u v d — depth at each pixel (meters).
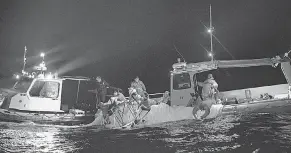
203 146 6.62
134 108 11.27
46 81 12.27
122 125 11.02
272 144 6.44
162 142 7.29
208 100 11.04
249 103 10.88
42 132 9.52
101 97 12.61
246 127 8.59
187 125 9.81
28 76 12.91
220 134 7.85
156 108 11.34
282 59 11.64
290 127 8.27
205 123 9.92
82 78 13.26
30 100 11.66
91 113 12.62
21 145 7.34
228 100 12.37
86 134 9.09
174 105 11.85
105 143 7.49
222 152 6.03
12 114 11.44
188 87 12.48
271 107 10.60
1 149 6.83
